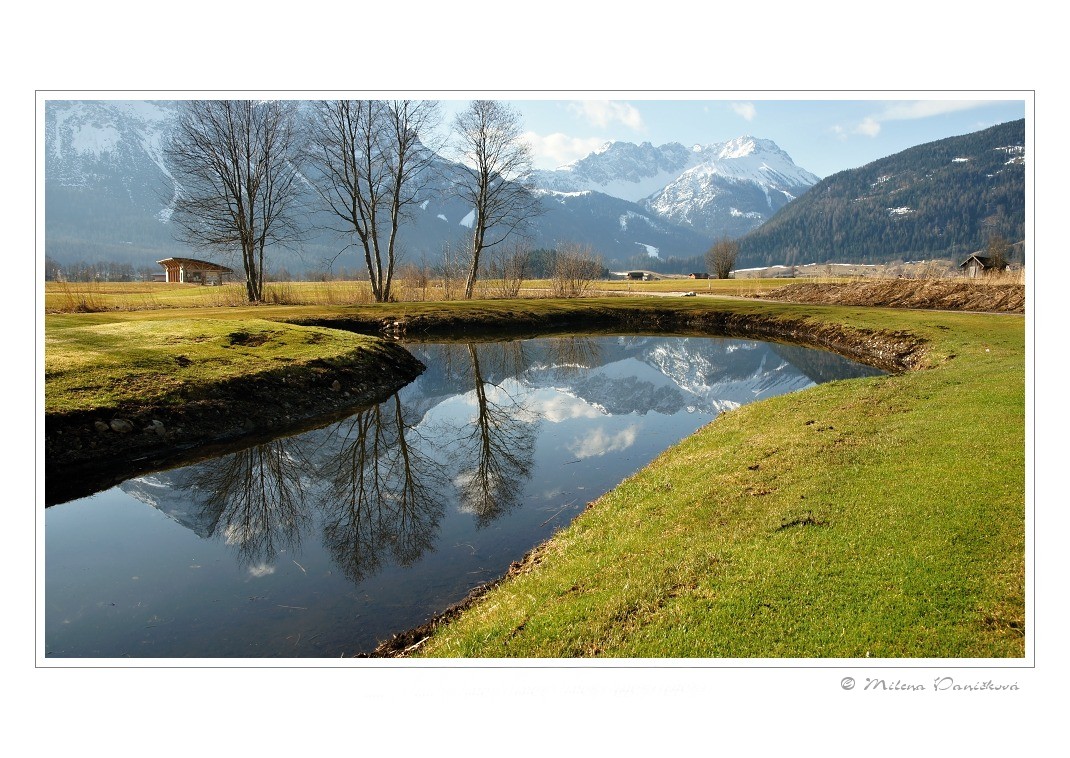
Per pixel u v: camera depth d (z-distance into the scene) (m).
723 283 110.56
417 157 48.50
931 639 5.72
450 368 29.58
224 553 10.20
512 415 20.31
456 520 11.27
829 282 60.94
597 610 6.65
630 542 8.41
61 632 7.75
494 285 60.62
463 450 16.22
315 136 45.28
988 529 7.41
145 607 8.38
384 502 12.48
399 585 8.86
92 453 13.62
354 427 18.39
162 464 14.45
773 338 39.94
